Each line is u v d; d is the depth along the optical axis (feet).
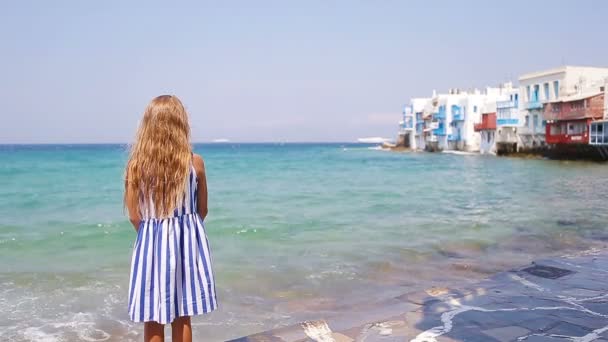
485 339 13.98
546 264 23.31
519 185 90.58
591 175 112.47
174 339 11.05
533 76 196.54
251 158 266.57
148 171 10.23
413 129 345.72
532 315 16.02
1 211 58.23
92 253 34.50
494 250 33.78
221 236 40.42
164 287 10.23
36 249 35.94
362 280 26.23
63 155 306.14
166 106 10.48
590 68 176.96
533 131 197.77
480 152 244.83
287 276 27.17
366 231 42.29
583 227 43.16
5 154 327.47
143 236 10.40
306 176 122.93
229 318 20.56
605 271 21.93
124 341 18.49
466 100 260.21
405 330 14.88
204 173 11.02
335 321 16.01
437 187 88.69
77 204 65.26
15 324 20.17
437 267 28.94
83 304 22.80
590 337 14.01
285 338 14.47
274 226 45.27
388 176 121.08
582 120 165.17
